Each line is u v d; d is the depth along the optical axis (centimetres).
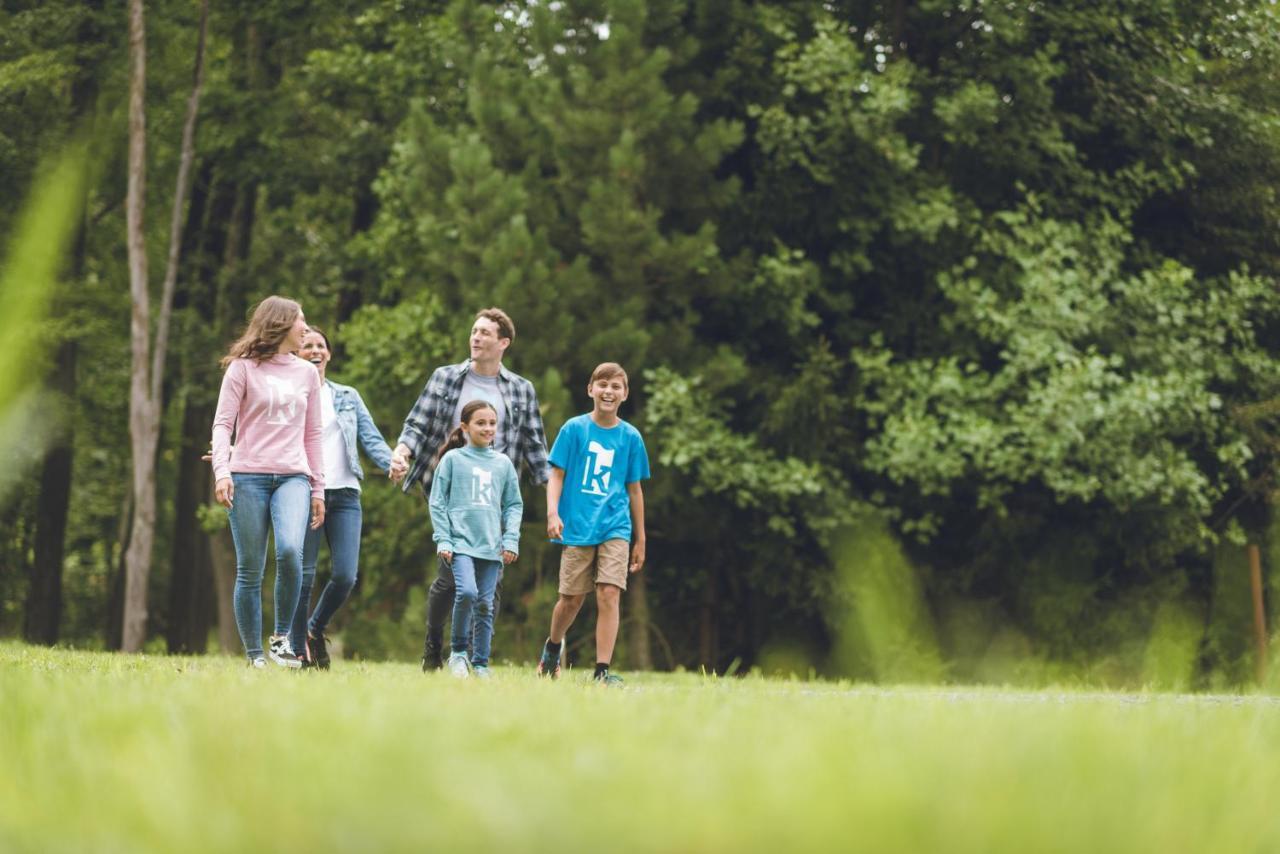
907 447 1459
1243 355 1691
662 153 1520
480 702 324
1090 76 1734
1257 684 1305
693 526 1611
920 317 1675
